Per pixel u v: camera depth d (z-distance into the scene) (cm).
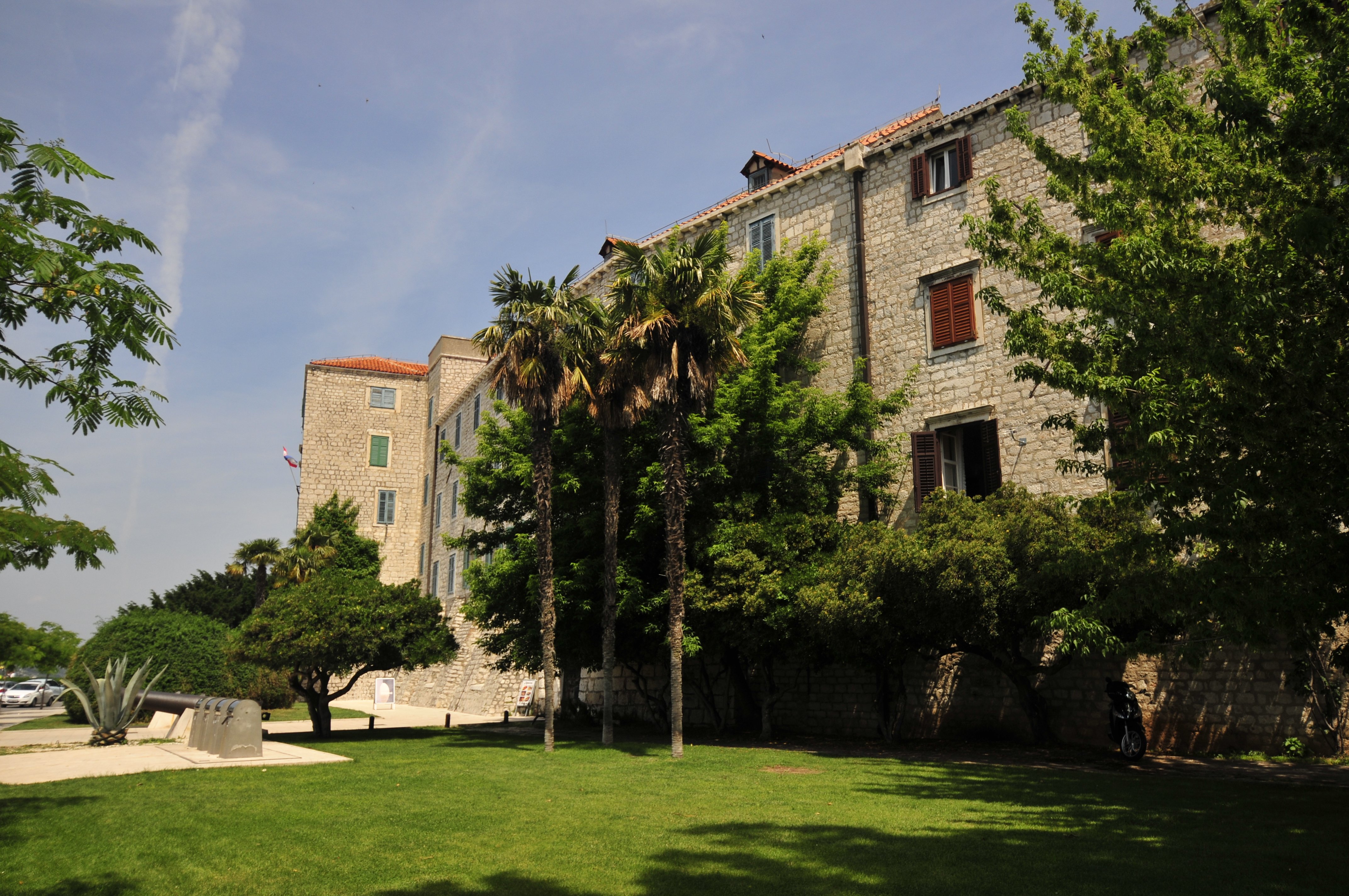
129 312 677
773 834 878
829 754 1748
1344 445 817
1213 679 1703
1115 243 1073
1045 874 701
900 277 2392
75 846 825
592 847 820
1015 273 2141
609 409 1925
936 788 1220
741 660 2459
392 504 5512
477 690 3997
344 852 803
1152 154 1066
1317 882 669
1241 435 887
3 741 2169
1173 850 785
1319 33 858
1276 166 920
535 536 2147
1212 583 954
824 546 2084
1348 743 1527
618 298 1859
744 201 2827
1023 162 2170
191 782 1261
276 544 4500
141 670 2073
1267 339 855
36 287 653
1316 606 877
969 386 2197
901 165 2439
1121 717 1602
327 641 2058
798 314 2448
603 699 3172
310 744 2048
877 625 1730
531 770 1452
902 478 2280
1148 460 1005
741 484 2227
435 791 1190
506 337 1888
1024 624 1675
